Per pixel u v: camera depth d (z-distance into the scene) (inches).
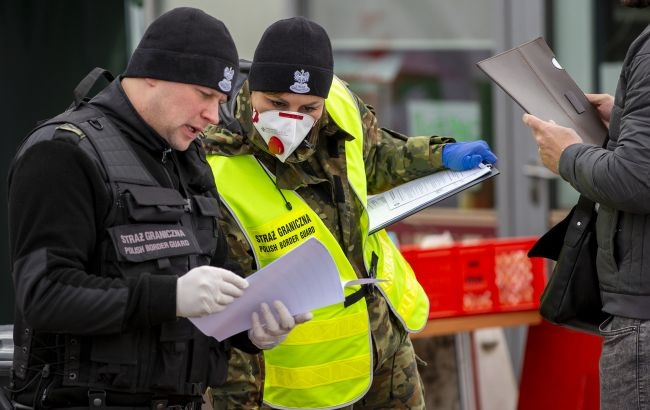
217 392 211.2
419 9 382.6
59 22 429.4
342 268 209.3
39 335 165.5
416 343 299.4
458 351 300.5
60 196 157.8
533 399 303.3
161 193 166.6
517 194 369.7
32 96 430.0
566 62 362.6
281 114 198.8
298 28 198.5
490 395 310.5
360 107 223.5
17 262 158.9
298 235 208.4
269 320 169.3
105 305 156.2
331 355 211.2
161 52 164.9
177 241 166.7
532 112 214.5
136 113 168.2
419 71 384.8
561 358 298.2
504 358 314.3
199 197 176.2
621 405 202.7
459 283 285.0
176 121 166.7
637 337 198.5
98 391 164.6
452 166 221.3
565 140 206.7
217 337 171.2
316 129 208.5
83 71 430.6
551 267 329.4
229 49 168.7
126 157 165.0
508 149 369.7
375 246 220.8
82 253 159.3
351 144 214.5
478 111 376.2
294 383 211.6
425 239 360.2
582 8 358.0
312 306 171.3
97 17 430.6
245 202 206.7
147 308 156.8
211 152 208.1
